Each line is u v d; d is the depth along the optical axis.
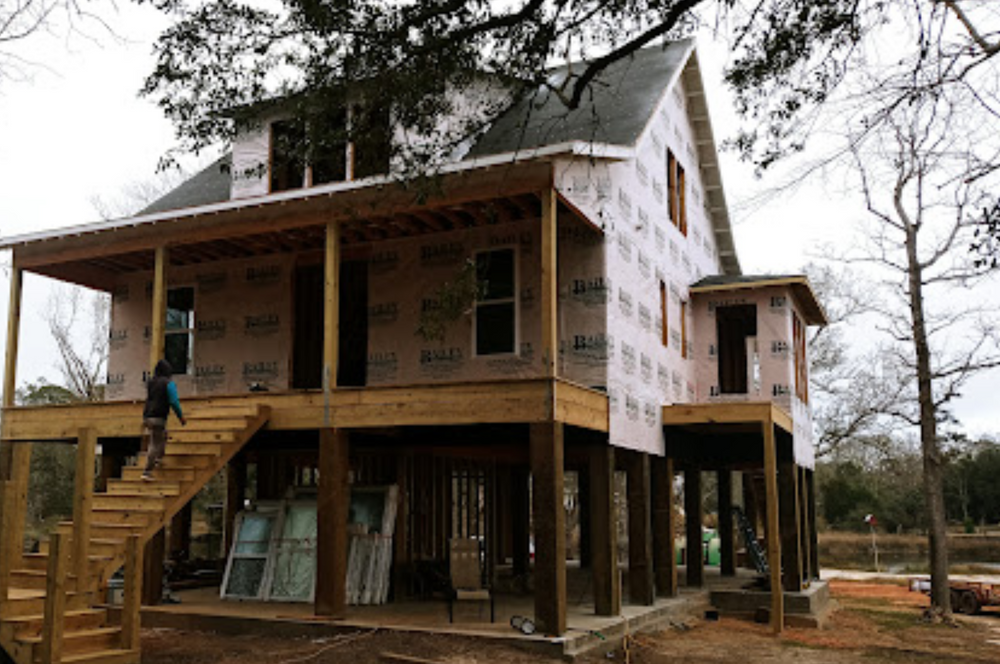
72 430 13.88
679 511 38.62
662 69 17.00
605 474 12.68
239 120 8.13
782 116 6.79
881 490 52.75
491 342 13.66
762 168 6.61
